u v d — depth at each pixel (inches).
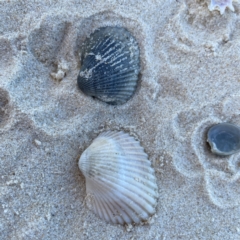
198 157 5.1
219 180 5.0
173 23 5.7
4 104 5.1
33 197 4.8
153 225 4.9
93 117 5.3
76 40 5.6
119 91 5.3
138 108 5.5
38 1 5.6
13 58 5.4
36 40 5.5
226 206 4.9
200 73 5.5
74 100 5.3
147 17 5.7
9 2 5.6
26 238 4.6
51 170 5.0
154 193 5.0
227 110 5.3
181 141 5.2
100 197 4.9
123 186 4.8
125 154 5.0
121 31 5.6
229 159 5.1
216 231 4.8
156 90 5.4
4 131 4.9
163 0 5.8
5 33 5.5
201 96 5.4
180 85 5.4
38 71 5.5
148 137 5.3
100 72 5.2
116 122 5.4
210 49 5.5
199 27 5.7
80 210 5.0
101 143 4.9
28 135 5.0
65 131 5.1
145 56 5.5
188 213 4.9
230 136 5.1
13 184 4.8
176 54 5.6
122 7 5.7
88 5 5.7
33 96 5.2
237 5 5.8
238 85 5.3
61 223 4.9
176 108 5.3
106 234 4.8
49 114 5.2
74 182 5.1
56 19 5.6
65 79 5.5
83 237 4.8
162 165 5.1
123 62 5.4
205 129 5.2
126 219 4.9
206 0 5.8
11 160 4.9
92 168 4.7
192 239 4.8
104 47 5.4
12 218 4.7
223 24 5.7
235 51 5.5
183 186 5.0
